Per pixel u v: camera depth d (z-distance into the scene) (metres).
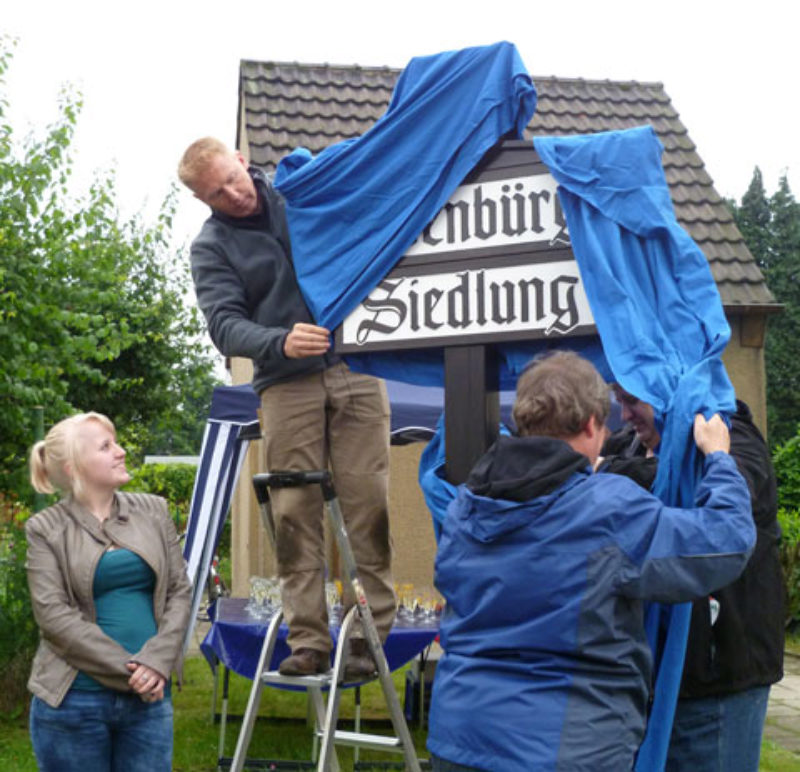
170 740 3.30
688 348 2.43
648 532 2.10
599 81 12.86
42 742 3.19
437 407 6.11
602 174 2.51
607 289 2.45
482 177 2.70
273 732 6.59
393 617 3.38
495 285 2.67
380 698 7.60
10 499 7.41
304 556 3.26
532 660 2.12
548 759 2.00
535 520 2.15
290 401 3.21
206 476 6.52
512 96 2.67
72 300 7.75
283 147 10.80
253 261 3.15
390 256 2.78
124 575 3.29
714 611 2.57
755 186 38.12
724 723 2.59
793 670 8.95
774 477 2.70
